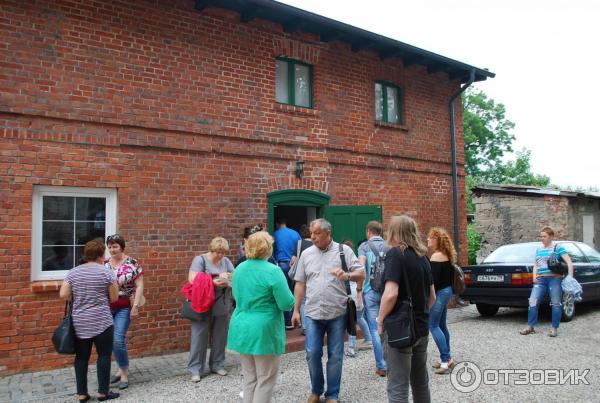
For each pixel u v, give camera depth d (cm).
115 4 722
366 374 619
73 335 514
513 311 1098
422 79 1150
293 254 780
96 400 532
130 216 721
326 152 952
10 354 625
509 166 3928
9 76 638
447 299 604
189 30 790
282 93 920
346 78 997
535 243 1045
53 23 672
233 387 579
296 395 548
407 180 1098
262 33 876
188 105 780
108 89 709
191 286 610
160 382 601
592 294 1008
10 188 634
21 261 637
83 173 685
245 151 839
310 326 511
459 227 1211
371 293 619
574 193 1481
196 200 781
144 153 737
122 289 589
